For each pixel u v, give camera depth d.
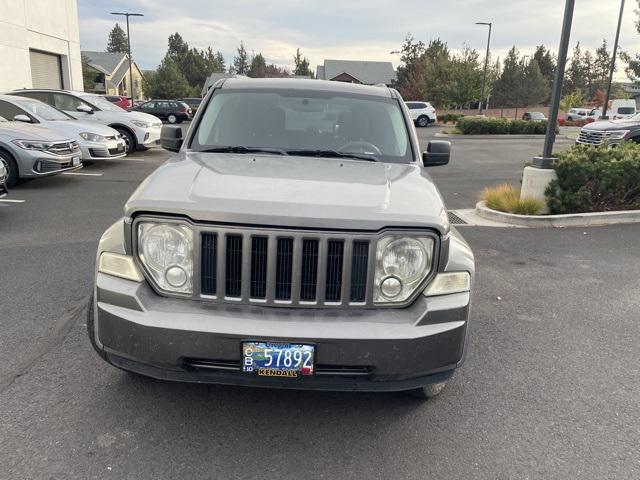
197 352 2.56
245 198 2.68
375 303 2.69
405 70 64.56
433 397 3.33
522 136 26.77
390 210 2.69
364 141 3.95
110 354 2.74
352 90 4.40
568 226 8.27
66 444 2.75
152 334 2.56
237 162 3.45
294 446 2.83
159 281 2.70
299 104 4.16
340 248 2.62
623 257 6.61
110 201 8.98
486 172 14.35
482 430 3.03
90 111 15.09
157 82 65.50
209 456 2.72
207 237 2.63
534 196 8.64
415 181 3.27
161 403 3.15
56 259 5.72
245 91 4.30
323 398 3.29
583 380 3.62
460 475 2.66
